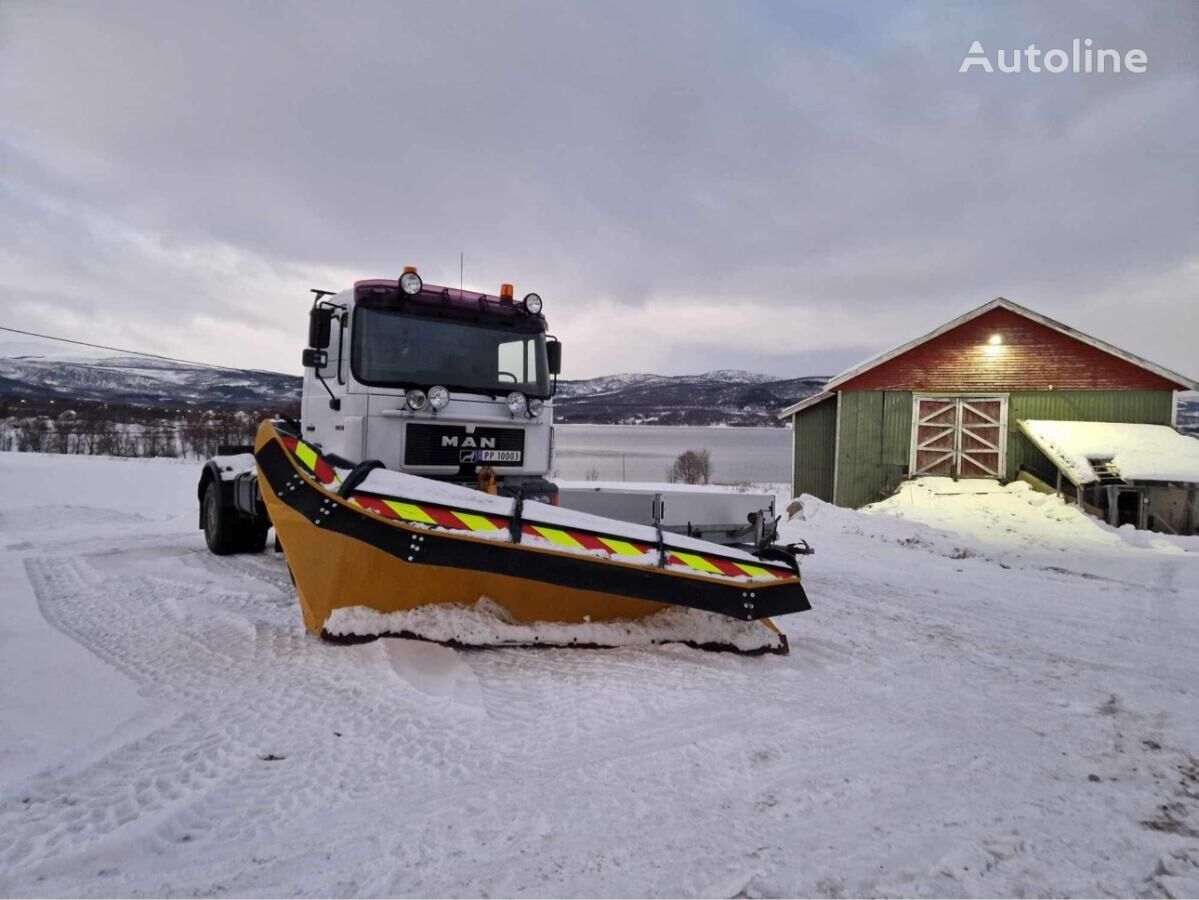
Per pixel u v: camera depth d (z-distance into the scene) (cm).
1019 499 1579
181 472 2689
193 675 389
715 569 443
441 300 590
